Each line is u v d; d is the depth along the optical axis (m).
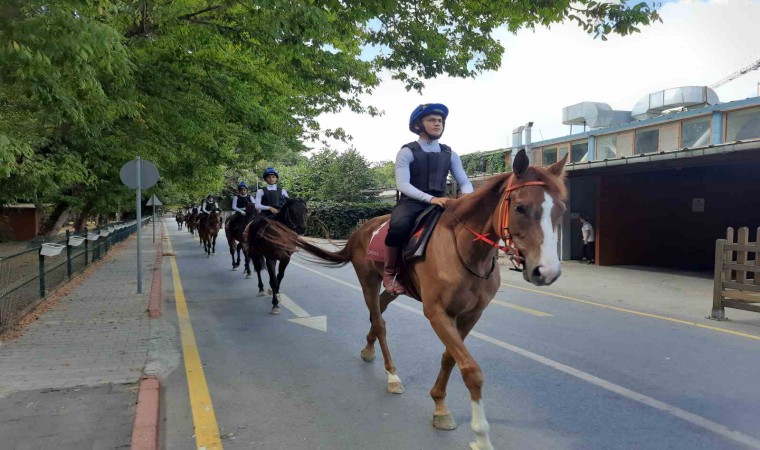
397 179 4.03
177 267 15.76
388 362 4.88
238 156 19.59
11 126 8.77
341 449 3.66
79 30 4.79
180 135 13.95
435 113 4.04
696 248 16.19
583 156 18.36
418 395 4.73
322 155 39.88
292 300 9.84
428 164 4.06
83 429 3.75
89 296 9.81
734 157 11.79
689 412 4.30
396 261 4.13
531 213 2.93
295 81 10.87
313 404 4.51
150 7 8.73
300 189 39.91
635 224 17.02
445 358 3.85
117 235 24.50
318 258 5.98
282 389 4.89
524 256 2.97
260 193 9.50
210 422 4.14
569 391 4.80
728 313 8.75
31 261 8.52
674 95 18.34
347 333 7.14
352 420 4.17
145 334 6.91
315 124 17.08
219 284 12.06
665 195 16.95
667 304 9.70
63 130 10.20
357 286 11.77
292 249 6.27
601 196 16.52
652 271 15.17
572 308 9.09
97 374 5.09
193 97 11.64
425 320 7.92
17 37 4.58
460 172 4.23
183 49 10.57
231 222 14.89
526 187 3.02
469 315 3.77
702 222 16.02
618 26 7.62
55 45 4.77
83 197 18.70
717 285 8.22
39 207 22.17
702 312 8.87
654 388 4.88
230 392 4.81
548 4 7.51
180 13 9.25
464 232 3.49
